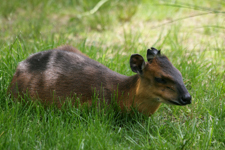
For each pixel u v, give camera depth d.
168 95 7.54
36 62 8.79
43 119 7.84
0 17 16.80
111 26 16.47
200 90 9.73
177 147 7.20
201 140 7.42
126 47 13.32
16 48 11.58
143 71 7.78
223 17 16.94
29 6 18.77
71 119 7.79
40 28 15.23
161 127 7.94
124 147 7.31
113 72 8.74
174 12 18.22
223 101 9.09
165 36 14.29
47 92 8.44
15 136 7.10
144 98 7.95
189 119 8.59
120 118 8.41
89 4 18.47
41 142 7.29
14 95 8.72
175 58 12.11
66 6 19.55
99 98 8.26
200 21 16.97
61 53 8.92
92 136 7.21
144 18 17.45
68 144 6.96
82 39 13.93
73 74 8.48
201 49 13.55
